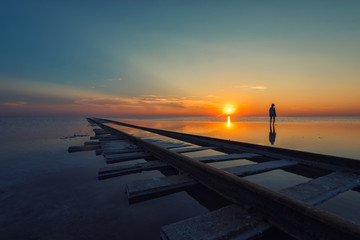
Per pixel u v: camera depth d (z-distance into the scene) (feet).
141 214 5.43
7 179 8.71
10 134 31.40
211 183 6.73
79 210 5.71
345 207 5.66
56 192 7.13
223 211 4.92
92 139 24.77
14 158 13.37
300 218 3.97
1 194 6.97
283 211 4.29
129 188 6.46
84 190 7.32
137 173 9.59
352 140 23.91
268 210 4.58
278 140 23.72
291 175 9.16
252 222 4.39
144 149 15.05
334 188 6.58
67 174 9.51
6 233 4.55
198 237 3.79
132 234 4.48
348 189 6.76
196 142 20.36
